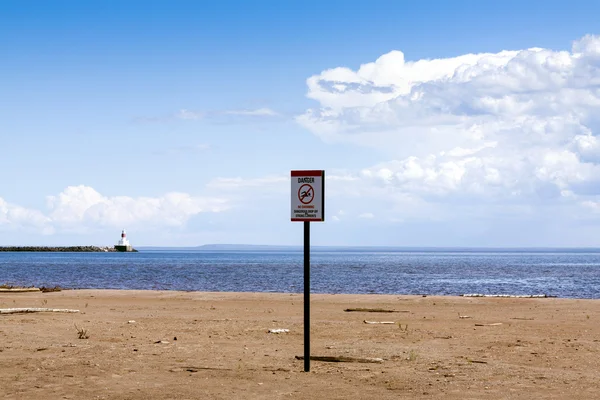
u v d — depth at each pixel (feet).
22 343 49.70
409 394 32.01
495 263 473.26
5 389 32.30
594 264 451.53
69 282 202.90
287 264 433.07
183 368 38.81
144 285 186.39
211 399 30.60
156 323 66.64
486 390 33.01
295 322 69.51
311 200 35.94
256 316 77.05
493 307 93.50
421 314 81.51
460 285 188.34
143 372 37.40
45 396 30.83
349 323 68.80
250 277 238.07
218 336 55.83
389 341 53.47
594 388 33.60
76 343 50.21
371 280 216.13
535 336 57.47
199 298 109.70
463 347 49.85
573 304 99.09
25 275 255.09
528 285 189.98
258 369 38.86
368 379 35.91
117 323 66.28
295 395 31.65
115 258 637.71
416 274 267.80
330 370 38.81
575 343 52.37
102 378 35.40
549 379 36.14
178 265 402.11
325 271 298.97
